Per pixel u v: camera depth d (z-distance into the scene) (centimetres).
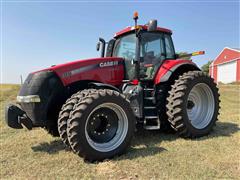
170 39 505
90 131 333
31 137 450
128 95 413
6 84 2364
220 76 3241
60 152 359
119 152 337
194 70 485
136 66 427
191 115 459
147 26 423
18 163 318
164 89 441
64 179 269
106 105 340
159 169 289
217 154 335
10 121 339
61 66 381
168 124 441
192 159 318
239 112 691
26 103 363
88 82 404
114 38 504
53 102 374
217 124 530
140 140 415
